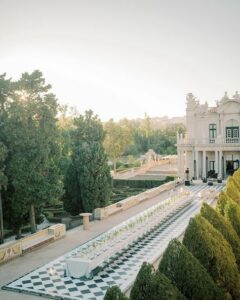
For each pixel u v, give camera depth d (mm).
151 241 22922
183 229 25953
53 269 17859
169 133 130500
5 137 24406
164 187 48125
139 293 9109
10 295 14953
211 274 12133
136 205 37062
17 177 24266
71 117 79125
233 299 12461
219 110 60281
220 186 51375
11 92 25062
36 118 25641
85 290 15188
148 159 88062
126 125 91938
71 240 23547
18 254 20047
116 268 17875
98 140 35375
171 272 10609
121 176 70438
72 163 33000
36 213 27562
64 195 33281
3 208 25562
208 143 58781
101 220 29906
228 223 15391
